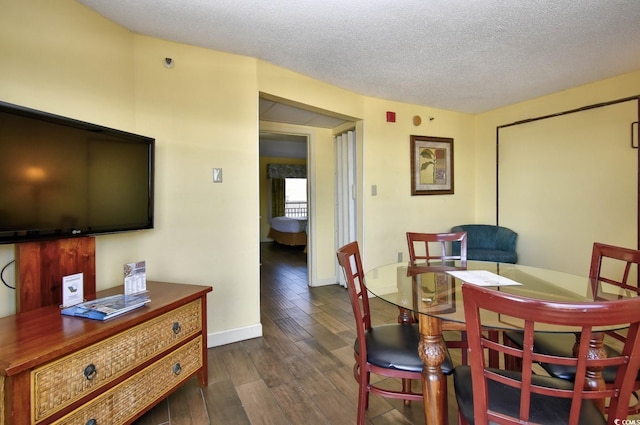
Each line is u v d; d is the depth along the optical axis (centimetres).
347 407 175
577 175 337
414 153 402
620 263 306
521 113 389
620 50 250
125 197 189
